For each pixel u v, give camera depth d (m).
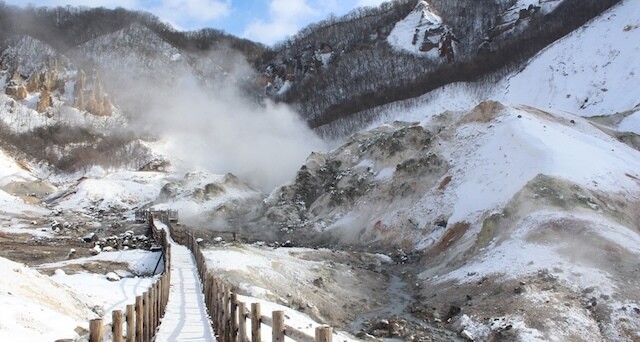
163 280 20.98
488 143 60.22
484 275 37.59
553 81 102.31
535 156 51.09
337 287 39.72
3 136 152.00
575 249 36.25
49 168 147.62
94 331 10.09
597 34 106.31
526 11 154.12
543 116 64.62
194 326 18.66
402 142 74.12
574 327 28.83
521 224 41.66
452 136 67.44
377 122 131.25
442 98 126.25
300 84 197.62
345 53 198.38
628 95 84.75
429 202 57.75
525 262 36.56
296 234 66.88
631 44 95.88
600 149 55.25
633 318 29.02
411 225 56.53
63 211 90.81
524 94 106.19
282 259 42.03
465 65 140.25
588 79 96.38
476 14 181.50
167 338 16.86
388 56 178.25
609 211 41.88
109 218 84.69
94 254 40.47
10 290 17.14
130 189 112.50
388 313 35.94
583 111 89.38
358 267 46.28
